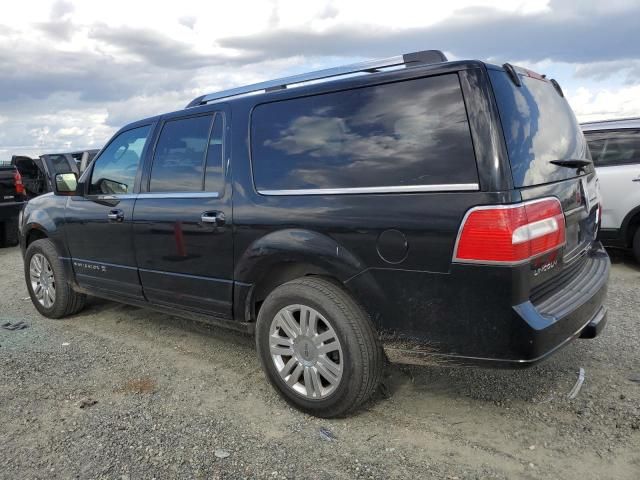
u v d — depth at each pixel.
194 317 3.92
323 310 2.96
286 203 3.17
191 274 3.77
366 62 3.18
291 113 3.27
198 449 2.84
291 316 3.16
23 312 5.54
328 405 3.03
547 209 2.66
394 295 2.78
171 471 2.64
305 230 3.07
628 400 3.19
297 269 3.34
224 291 3.57
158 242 3.96
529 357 2.53
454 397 3.34
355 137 2.96
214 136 3.67
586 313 2.93
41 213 5.18
